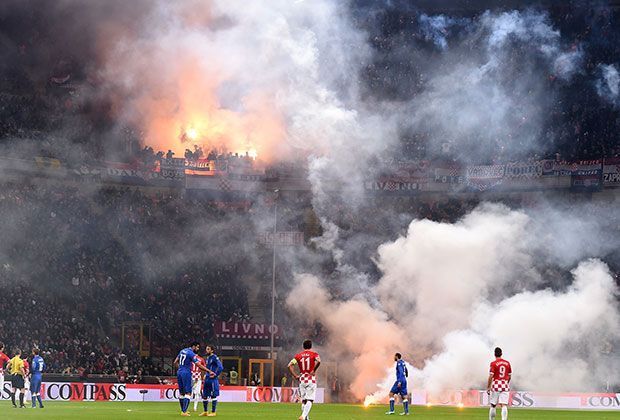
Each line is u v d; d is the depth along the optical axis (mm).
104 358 56906
